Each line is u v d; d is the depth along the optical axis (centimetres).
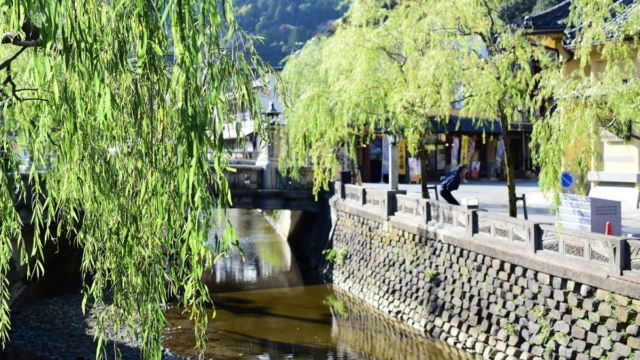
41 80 532
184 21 475
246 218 3947
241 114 638
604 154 1969
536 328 1158
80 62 472
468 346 1346
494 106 1352
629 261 959
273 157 2497
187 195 481
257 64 582
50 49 512
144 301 555
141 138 530
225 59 525
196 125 470
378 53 1717
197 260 510
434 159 3703
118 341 1357
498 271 1299
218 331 1546
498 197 2511
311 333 1534
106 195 548
